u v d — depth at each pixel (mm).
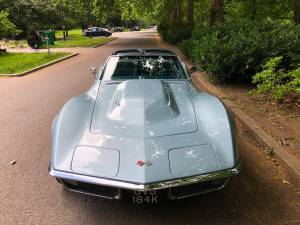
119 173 2926
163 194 2998
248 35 8688
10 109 7301
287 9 21906
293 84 6402
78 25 74500
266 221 3199
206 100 3943
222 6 15656
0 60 16672
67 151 3162
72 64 15148
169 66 4871
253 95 7469
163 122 3420
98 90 4324
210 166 3000
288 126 5426
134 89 4055
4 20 20516
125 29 93375
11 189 3834
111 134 3293
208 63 8812
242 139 5152
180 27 28516
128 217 3309
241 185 3838
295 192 3670
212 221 3221
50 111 7078
